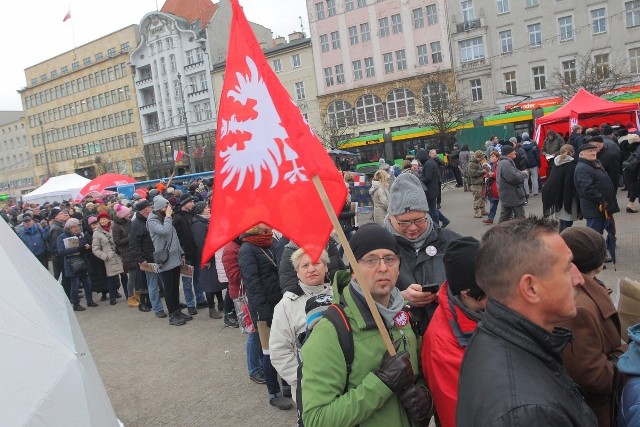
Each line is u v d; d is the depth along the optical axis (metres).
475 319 2.00
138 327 7.57
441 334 2.05
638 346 1.87
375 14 44.06
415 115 39.09
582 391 2.24
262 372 5.14
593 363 2.19
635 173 10.19
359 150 29.16
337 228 2.08
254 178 2.61
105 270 9.62
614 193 6.69
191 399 4.94
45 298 2.99
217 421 4.44
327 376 1.97
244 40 2.63
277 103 2.35
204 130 54.50
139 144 61.38
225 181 2.68
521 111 24.48
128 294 9.02
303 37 51.25
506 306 1.57
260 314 4.40
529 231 1.57
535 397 1.36
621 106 15.48
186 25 55.44
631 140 11.48
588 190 6.58
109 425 2.77
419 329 2.43
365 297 2.01
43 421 2.19
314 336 2.05
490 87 40.53
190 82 55.22
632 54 36.97
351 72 45.66
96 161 60.62
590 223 6.71
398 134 28.50
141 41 58.06
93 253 9.20
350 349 2.01
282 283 3.96
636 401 1.78
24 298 2.67
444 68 42.03
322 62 46.72
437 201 12.49
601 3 37.19
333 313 2.08
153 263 7.59
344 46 45.62
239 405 4.68
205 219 8.02
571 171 7.22
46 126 73.31
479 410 1.43
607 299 2.43
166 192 11.43
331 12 45.84
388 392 1.90
